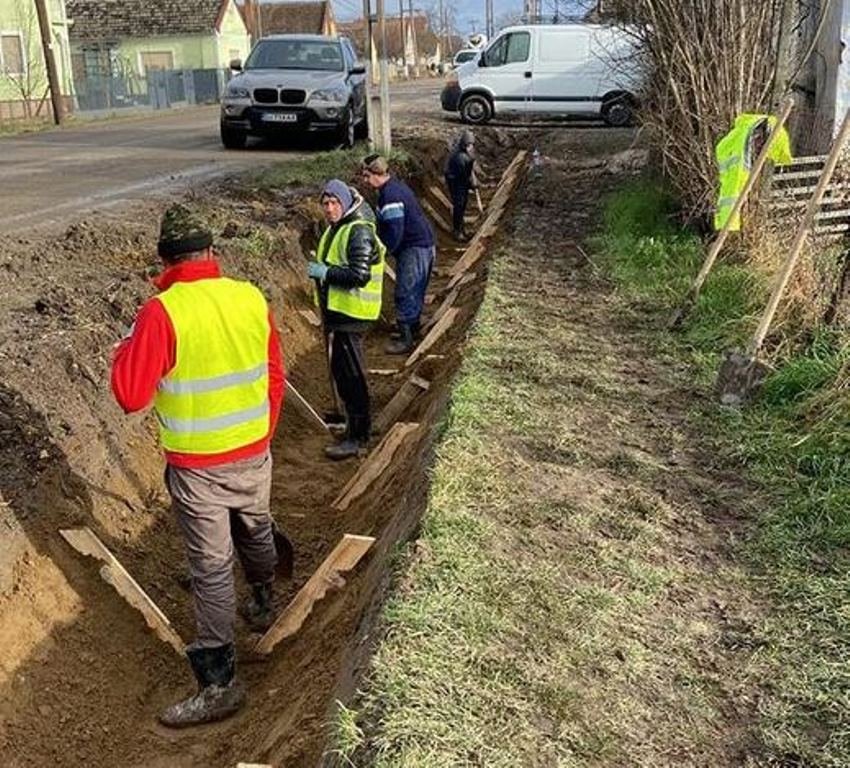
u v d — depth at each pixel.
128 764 4.19
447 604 3.65
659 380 6.58
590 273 9.52
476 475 4.79
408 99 33.66
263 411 4.47
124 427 5.96
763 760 3.09
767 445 5.45
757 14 9.66
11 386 5.35
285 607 5.29
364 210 6.90
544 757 2.99
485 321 7.68
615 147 19.75
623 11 11.47
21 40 32.69
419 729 2.98
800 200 9.20
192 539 4.40
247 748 4.05
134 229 9.27
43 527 4.84
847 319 6.80
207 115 29.50
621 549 4.31
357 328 6.95
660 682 3.43
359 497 6.38
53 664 4.42
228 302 4.24
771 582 4.13
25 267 7.74
